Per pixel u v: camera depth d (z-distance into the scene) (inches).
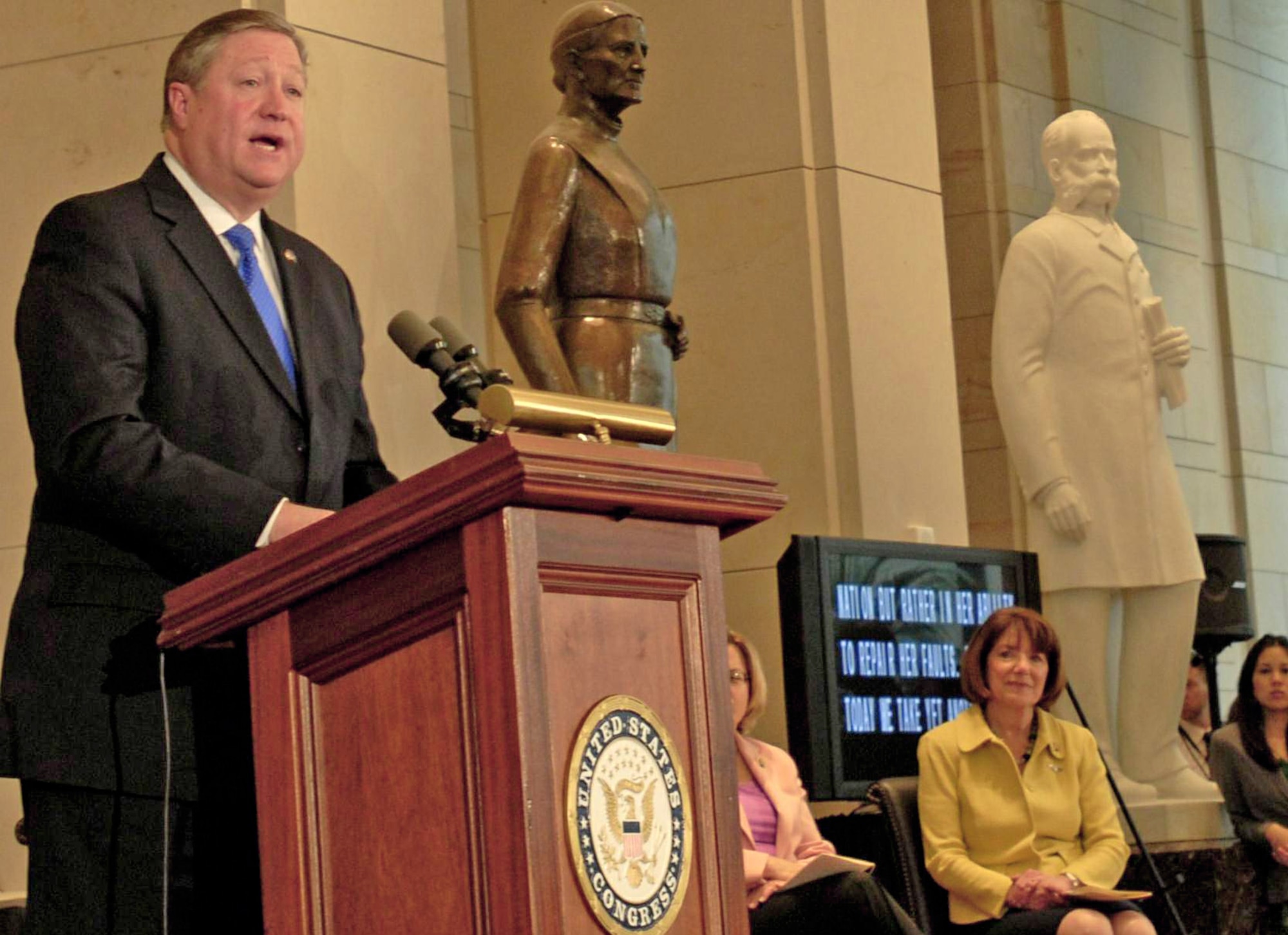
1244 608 344.5
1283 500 465.4
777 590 267.1
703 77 283.0
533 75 288.4
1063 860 216.5
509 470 77.3
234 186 116.6
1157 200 436.8
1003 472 387.9
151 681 106.6
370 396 199.9
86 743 104.7
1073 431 302.0
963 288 396.2
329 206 200.4
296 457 112.5
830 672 248.7
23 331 108.0
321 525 84.7
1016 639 220.5
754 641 271.4
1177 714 304.2
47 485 108.8
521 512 78.4
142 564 107.7
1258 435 461.4
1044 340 303.0
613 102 226.1
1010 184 398.0
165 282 109.7
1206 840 291.6
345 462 117.0
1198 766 326.6
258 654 88.4
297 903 84.7
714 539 86.8
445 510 79.0
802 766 247.3
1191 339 441.7
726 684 85.9
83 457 101.5
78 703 105.3
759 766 215.9
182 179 117.3
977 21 401.7
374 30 208.8
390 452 200.4
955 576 269.4
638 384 218.5
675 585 84.7
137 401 105.8
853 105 282.0
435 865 80.0
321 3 203.2
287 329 117.1
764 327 276.4
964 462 391.5
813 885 190.1
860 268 278.1
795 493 272.8
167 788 101.8
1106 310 302.7
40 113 201.8
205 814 107.2
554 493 78.4
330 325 118.9
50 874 104.3
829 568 251.8
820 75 280.1
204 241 112.9
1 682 107.9
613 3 227.8
